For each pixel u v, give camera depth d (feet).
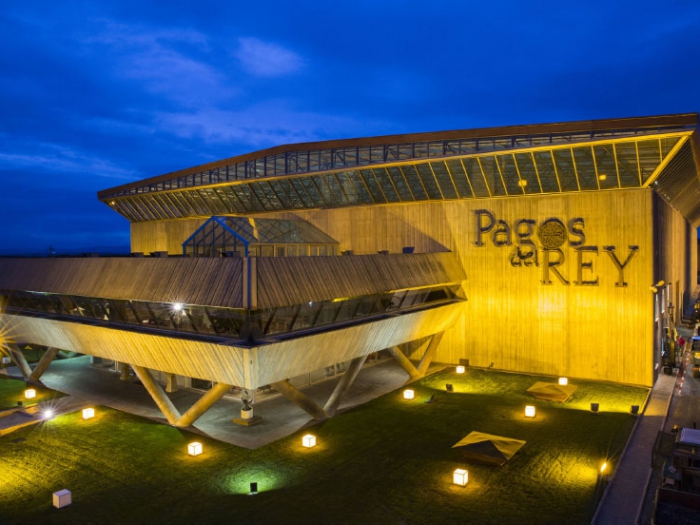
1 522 59.52
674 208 170.81
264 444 82.17
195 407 87.81
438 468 72.79
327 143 135.74
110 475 71.46
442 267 123.54
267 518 59.82
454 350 136.26
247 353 73.82
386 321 100.17
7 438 85.87
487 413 96.58
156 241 189.78
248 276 75.56
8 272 116.88
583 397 106.63
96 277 97.45
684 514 56.34
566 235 120.67
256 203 155.53
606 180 113.70
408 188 132.26
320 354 87.66
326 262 91.45
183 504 63.21
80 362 143.02
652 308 113.19
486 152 116.26
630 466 74.18
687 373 128.06
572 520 59.00
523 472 71.41
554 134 110.01
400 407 100.89
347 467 73.26
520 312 126.93
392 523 58.54
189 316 82.58
